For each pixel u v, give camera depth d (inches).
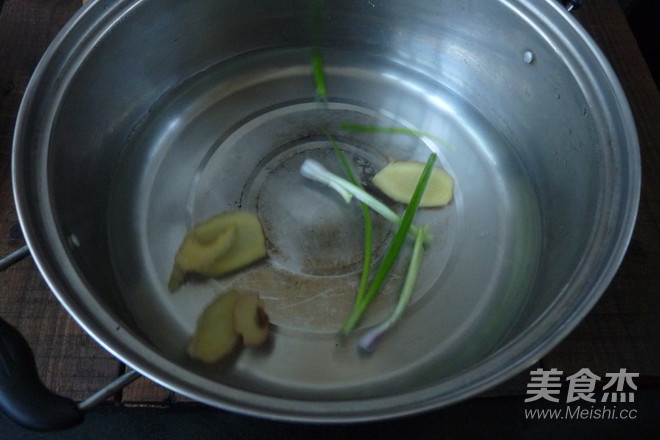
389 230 13.7
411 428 12.0
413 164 14.3
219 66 15.2
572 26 12.1
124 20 12.6
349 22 15.0
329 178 14.0
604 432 12.0
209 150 14.6
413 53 15.2
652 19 16.7
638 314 12.3
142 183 14.1
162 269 13.2
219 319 12.5
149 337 12.3
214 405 9.2
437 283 13.3
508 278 13.3
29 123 11.1
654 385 12.1
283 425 11.9
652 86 14.4
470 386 9.5
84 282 10.2
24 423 9.2
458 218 14.0
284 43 15.4
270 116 15.1
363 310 12.8
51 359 11.7
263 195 14.0
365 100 15.4
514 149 14.7
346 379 12.1
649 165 13.6
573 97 12.4
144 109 14.4
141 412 11.9
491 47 13.8
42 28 14.4
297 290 13.0
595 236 10.7
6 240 12.5
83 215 12.7
